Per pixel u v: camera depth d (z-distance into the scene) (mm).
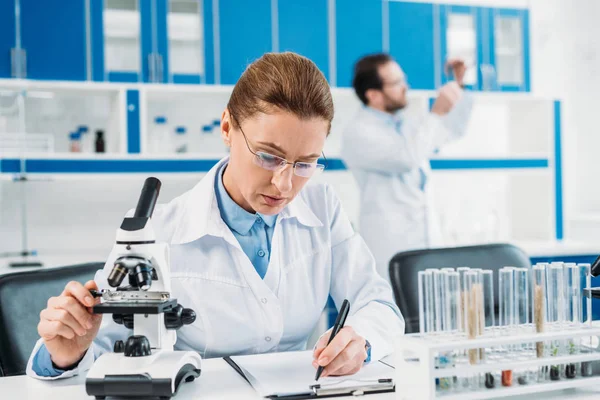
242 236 1432
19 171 3607
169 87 3902
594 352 1054
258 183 1199
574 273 1084
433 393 932
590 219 4586
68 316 1069
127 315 1096
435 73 4398
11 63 3684
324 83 1184
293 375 1167
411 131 3656
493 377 1000
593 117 4910
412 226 3725
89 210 4055
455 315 1017
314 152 1177
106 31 3828
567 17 4832
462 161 4211
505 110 4855
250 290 1399
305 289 1473
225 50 4031
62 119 4020
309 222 1502
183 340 1399
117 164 3770
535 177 4609
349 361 1173
